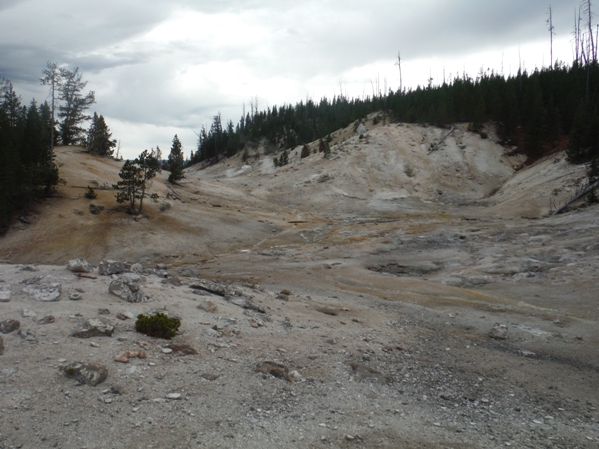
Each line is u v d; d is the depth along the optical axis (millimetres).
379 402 8945
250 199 77062
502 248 34688
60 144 92812
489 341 15258
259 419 7422
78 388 7285
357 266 34250
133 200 51250
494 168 86688
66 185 56688
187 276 21734
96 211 49906
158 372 8484
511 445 7438
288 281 27750
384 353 12828
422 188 82188
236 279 28438
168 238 46156
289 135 158750
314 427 7398
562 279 24219
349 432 7355
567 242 31797
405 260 35312
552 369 12344
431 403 9227
